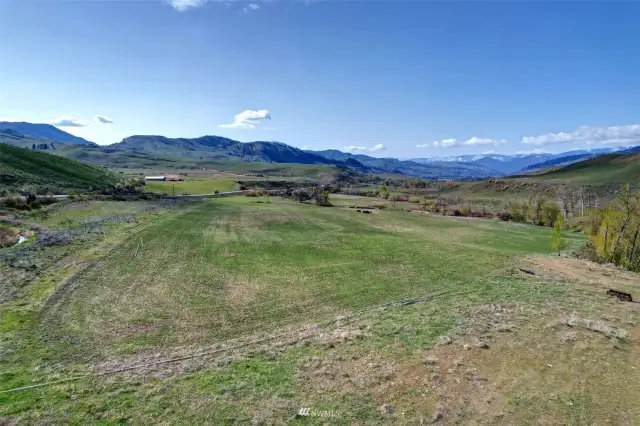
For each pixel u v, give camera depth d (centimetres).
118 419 1264
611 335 1883
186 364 1664
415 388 1441
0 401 1351
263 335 2017
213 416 1284
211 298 2542
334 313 2369
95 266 3033
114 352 1773
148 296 2511
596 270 3484
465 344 1800
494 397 1376
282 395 1408
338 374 1552
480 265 3588
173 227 4884
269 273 3173
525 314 2230
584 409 1298
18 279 2622
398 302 2556
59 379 1516
